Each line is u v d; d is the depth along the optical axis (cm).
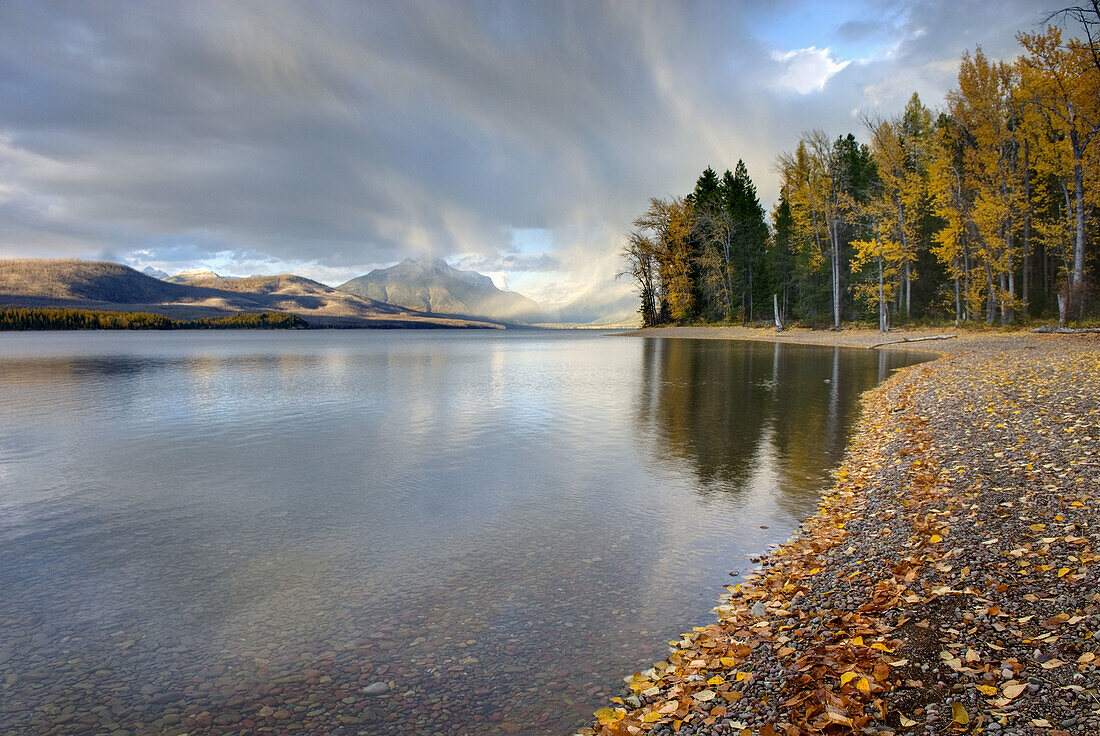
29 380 3031
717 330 7325
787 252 6500
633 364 3697
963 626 438
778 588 601
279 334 15375
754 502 921
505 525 841
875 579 570
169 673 489
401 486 1051
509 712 429
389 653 514
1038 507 658
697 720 386
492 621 568
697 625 550
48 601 622
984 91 3481
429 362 4312
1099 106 2778
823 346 4612
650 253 8800
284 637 545
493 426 1639
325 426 1662
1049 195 3912
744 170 7744
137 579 675
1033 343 2862
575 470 1145
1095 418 1006
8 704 447
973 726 325
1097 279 3781
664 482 1047
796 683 403
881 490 889
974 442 1027
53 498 994
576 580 655
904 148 4422
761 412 1752
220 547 771
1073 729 305
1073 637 390
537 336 12519
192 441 1464
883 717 345
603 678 470
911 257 4556
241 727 416
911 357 3225
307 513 906
